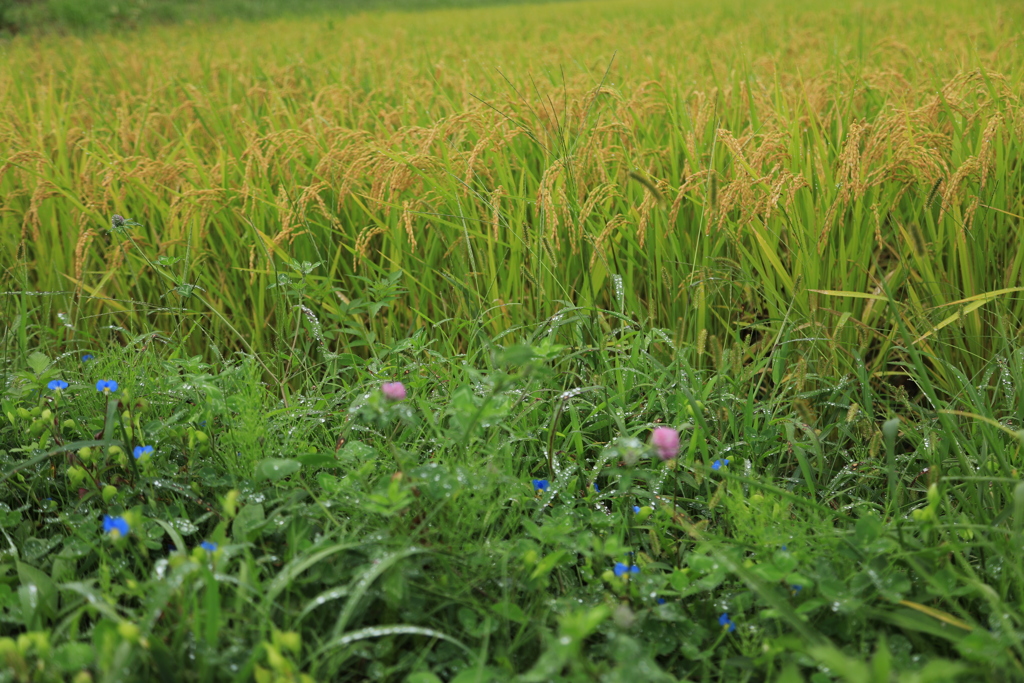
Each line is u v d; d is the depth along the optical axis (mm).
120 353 2930
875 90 4461
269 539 2096
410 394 2732
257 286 3607
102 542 2049
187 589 1746
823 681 1686
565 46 7867
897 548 1914
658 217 3229
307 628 1843
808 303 3158
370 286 3424
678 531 2307
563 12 15984
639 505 2391
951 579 1849
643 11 14367
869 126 3193
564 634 1524
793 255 3236
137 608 1845
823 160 3221
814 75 5238
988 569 1963
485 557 1982
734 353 2586
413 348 2777
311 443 2564
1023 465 2451
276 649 1566
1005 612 1752
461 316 3352
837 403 2861
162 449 2414
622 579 1925
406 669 1821
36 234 3371
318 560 1924
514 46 8383
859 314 3176
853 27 8906
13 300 3416
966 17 8641
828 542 1995
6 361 2879
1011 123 3217
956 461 2441
